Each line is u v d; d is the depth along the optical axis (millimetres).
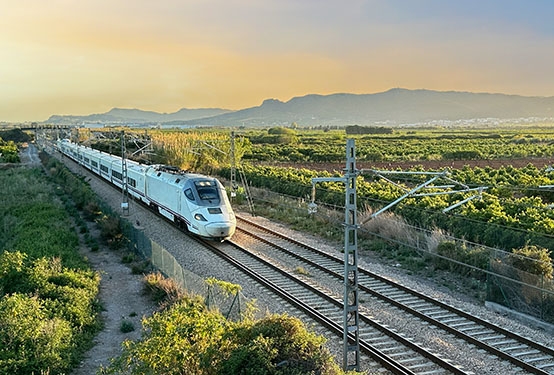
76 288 20781
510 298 18922
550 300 17578
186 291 19641
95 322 18172
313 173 54219
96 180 60562
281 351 11086
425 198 33250
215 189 31156
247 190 46719
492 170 58281
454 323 17656
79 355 15602
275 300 20500
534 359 14805
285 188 46875
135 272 25031
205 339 12203
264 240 30516
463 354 15203
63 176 62094
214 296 17734
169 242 30594
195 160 62844
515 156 88625
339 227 32906
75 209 42188
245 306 16281
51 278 21203
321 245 29641
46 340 15062
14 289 20703
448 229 28469
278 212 39406
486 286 21344
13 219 37812
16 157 90938
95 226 36000
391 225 29391
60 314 17453
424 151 95938
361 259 26500
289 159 85750
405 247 27250
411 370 14219
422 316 18078
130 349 12469
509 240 24453
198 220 29359
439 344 15922
